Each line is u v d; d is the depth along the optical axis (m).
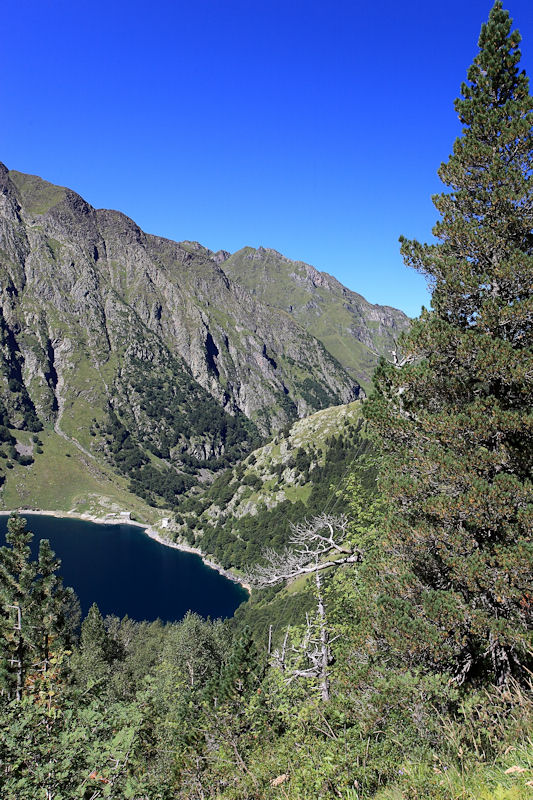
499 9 13.62
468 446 12.53
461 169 13.91
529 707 8.02
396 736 9.17
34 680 22.77
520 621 11.15
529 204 13.28
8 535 32.59
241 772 13.26
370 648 12.20
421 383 13.77
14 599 31.50
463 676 11.48
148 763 23.45
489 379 12.62
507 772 6.01
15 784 10.08
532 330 12.87
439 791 6.31
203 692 29.36
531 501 11.20
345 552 18.38
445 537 11.95
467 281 13.19
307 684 17.67
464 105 13.95
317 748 10.39
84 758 11.52
